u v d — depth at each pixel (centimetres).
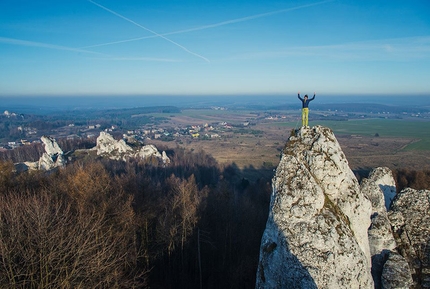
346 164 2338
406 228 2611
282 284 2031
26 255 2355
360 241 2255
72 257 2417
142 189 4909
